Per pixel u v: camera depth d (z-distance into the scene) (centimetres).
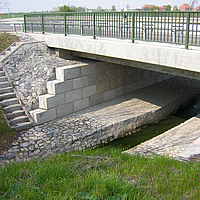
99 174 455
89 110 1201
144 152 787
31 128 990
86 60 1296
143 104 1298
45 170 472
